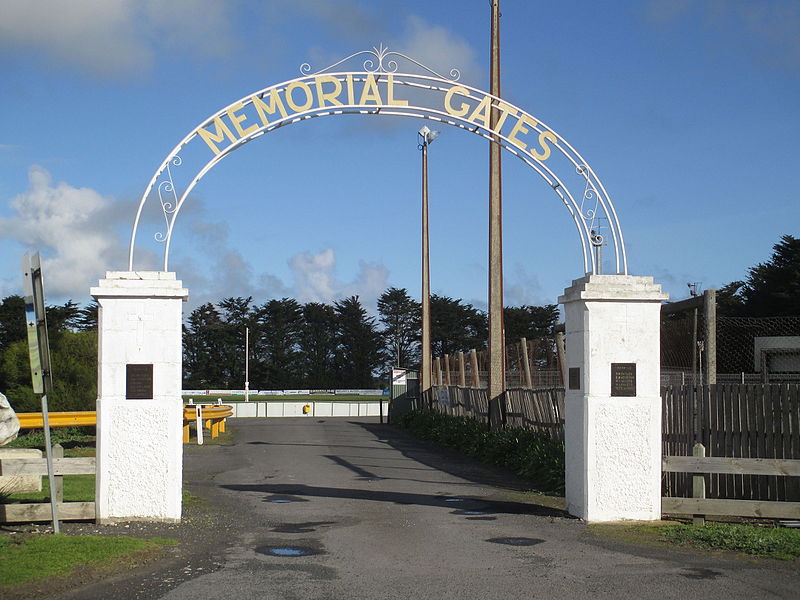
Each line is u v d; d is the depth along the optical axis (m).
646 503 10.77
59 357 28.06
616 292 10.84
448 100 12.08
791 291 44.69
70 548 8.62
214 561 8.48
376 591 7.35
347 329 106.25
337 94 11.70
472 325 101.00
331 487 14.50
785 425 10.70
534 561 8.56
